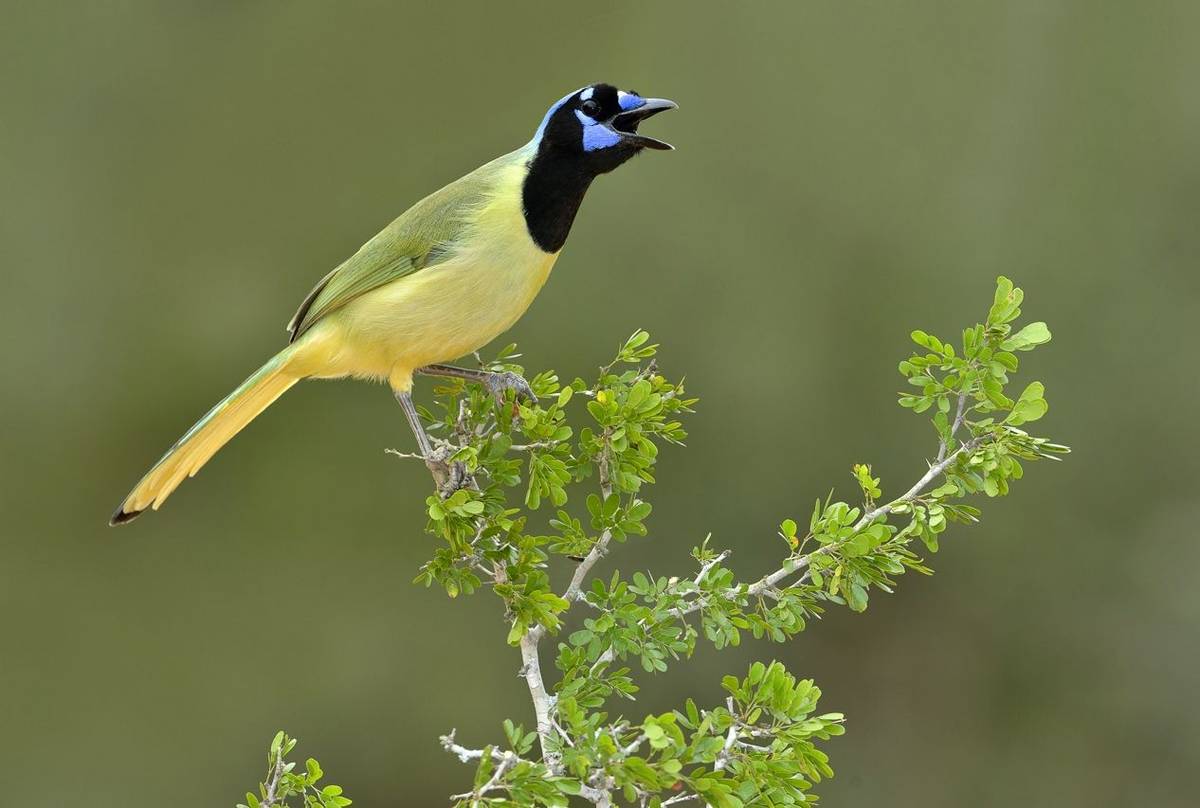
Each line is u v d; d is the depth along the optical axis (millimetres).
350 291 8234
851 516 6516
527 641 6285
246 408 8516
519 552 6367
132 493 8359
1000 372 6543
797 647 15859
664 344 15297
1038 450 6547
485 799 5223
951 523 15852
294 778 6035
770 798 5715
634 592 6277
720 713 5738
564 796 5215
